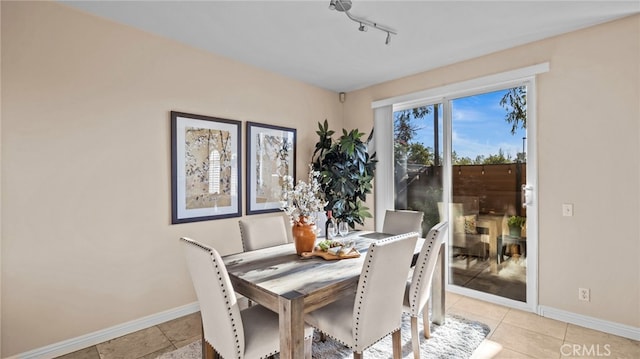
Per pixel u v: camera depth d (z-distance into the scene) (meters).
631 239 2.40
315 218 2.40
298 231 2.24
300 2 2.22
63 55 2.26
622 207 2.44
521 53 2.91
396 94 3.86
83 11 2.34
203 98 3.03
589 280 2.59
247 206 3.38
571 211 2.67
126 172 2.55
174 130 2.81
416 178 3.78
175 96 2.84
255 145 3.46
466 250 3.37
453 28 2.59
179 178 2.86
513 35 2.72
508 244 3.07
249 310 1.95
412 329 2.10
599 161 2.53
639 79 2.36
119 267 2.53
